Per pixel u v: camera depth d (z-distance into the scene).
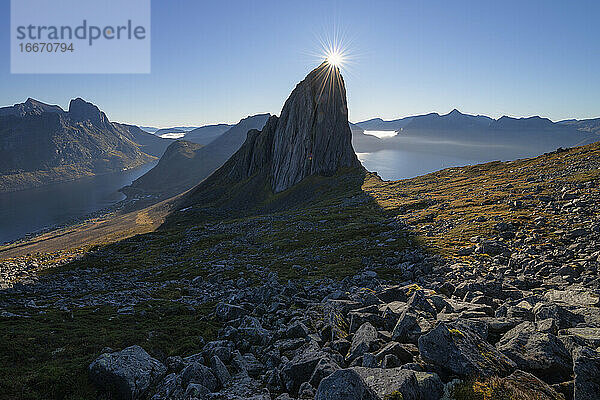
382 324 17.45
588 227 31.08
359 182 154.38
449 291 24.33
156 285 43.84
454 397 10.01
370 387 10.27
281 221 89.56
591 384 9.21
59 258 79.94
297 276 39.19
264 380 14.62
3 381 14.72
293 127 198.00
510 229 39.53
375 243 49.31
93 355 17.30
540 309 14.47
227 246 72.12
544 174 74.88
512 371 11.06
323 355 14.01
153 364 16.47
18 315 25.97
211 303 30.92
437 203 72.12
